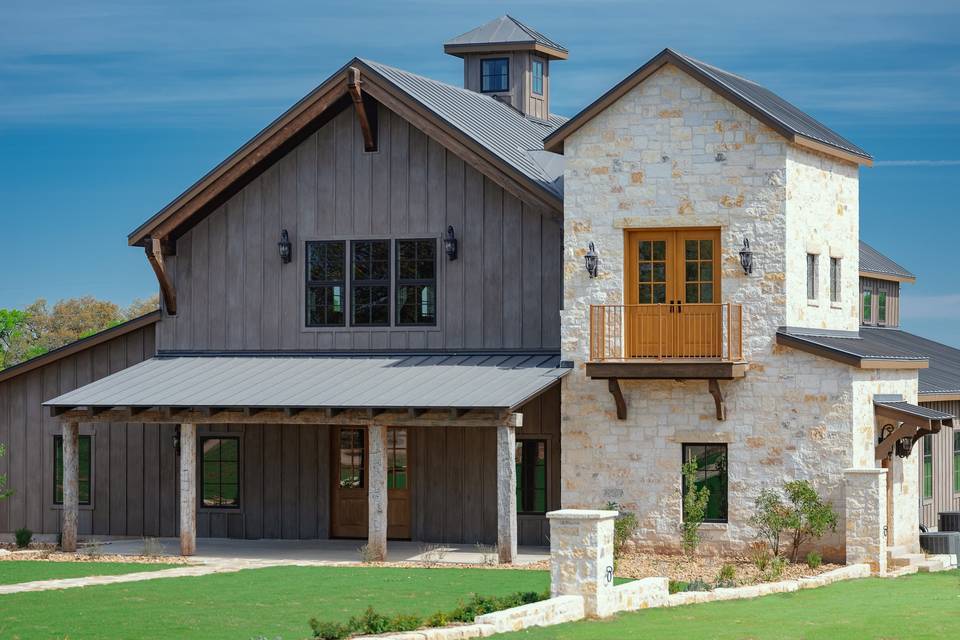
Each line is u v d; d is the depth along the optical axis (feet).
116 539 101.30
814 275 88.53
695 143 85.40
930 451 106.01
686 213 85.46
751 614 60.08
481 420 81.51
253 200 99.60
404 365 92.94
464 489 93.35
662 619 57.82
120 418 89.15
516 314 93.09
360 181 97.04
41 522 104.27
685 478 85.71
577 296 87.71
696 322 85.15
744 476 84.12
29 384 105.09
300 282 98.17
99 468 102.94
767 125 83.66
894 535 88.94
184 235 101.19
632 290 87.15
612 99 86.43
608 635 52.90
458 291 94.53
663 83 85.92
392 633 51.90
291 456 98.12
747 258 83.82
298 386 89.51
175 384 92.84
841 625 56.90
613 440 86.79
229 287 99.96
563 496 87.61
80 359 104.06
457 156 94.68
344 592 66.74
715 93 84.79
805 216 86.58
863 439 84.02
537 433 91.30
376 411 83.61
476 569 77.61
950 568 87.61
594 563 57.67
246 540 98.22
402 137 96.12
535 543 91.25
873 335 126.31
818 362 82.84
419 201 95.61
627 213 86.58
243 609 60.80
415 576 73.77
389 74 98.32
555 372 87.30
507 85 117.80
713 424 84.89
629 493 86.33
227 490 99.76
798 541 82.28
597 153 87.30
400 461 95.66
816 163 88.22
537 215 92.84
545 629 54.24
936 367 114.42
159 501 101.50
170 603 62.64
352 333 96.89
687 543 83.76
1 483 101.09
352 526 97.19
